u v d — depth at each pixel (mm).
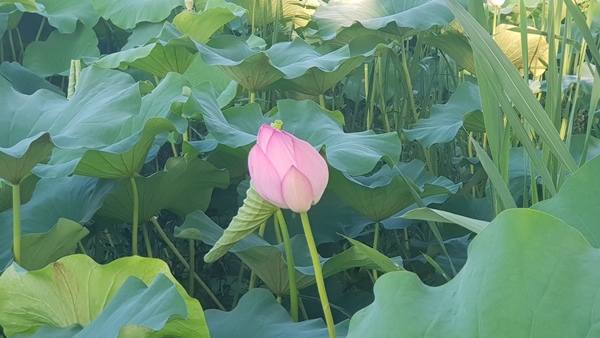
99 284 1131
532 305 581
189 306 953
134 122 1683
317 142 1688
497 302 590
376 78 2678
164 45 2010
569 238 600
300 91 2098
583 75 2516
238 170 1960
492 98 943
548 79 989
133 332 880
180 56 2146
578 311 566
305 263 1525
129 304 979
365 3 2502
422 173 1979
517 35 2627
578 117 2701
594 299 567
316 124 1742
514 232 609
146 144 1515
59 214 1680
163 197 1717
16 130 1512
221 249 1097
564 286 580
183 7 2887
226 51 2014
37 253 1394
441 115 2264
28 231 1614
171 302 902
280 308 1245
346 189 1663
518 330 575
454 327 607
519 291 588
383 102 2490
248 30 2955
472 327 594
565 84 2121
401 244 2201
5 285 1126
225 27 2867
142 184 1631
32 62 2930
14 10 2893
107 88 1556
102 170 1528
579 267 584
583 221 800
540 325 572
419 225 2281
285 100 1794
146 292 970
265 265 1393
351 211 1960
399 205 1704
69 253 1477
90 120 1444
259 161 870
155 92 1699
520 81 809
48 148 1311
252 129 1739
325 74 1981
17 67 2686
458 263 1778
